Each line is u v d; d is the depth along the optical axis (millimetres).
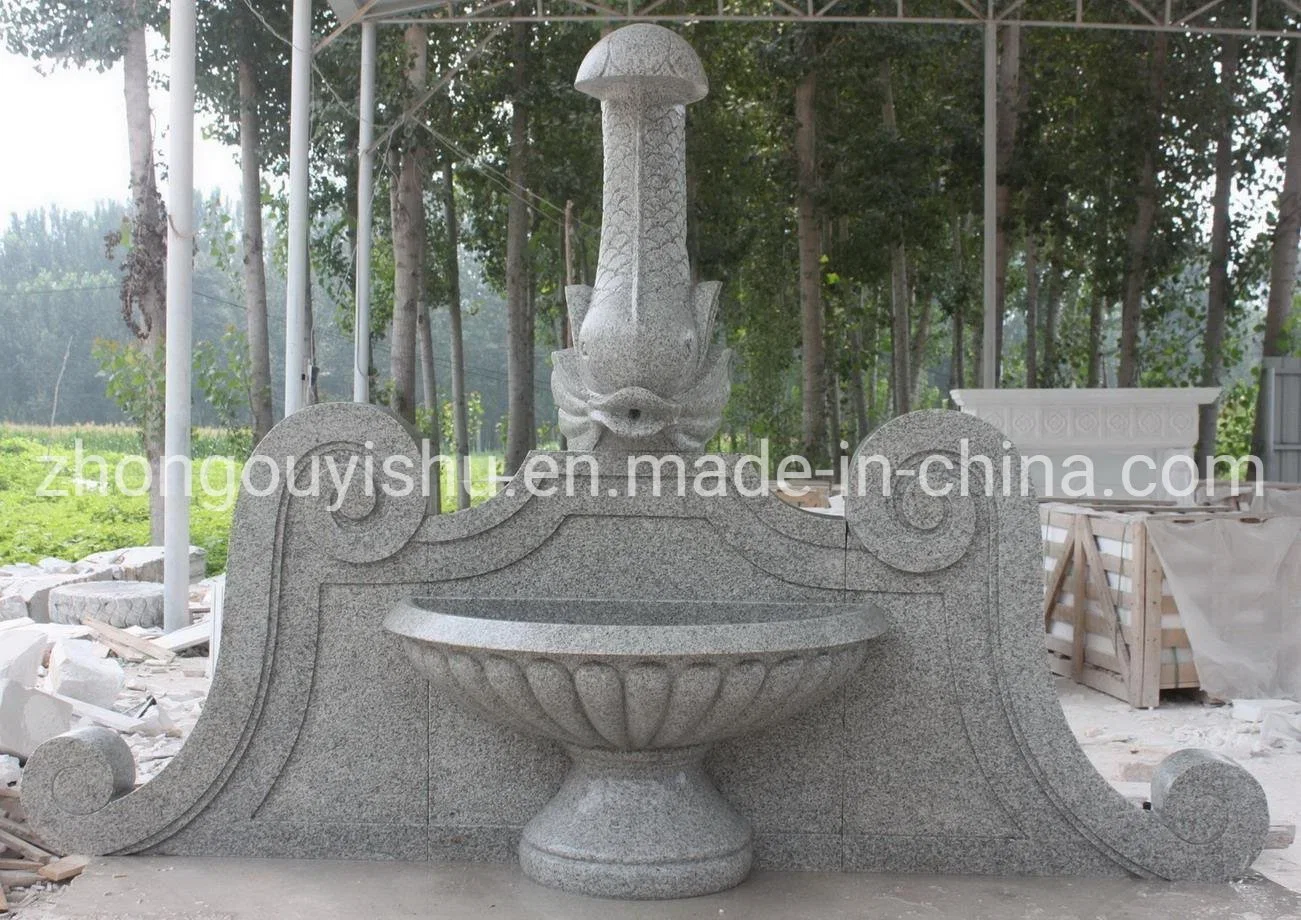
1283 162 18656
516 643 3330
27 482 19203
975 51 18844
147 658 7594
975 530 3842
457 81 19141
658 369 4074
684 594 3891
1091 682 7047
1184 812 3814
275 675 3943
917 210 19469
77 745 3924
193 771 3934
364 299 12188
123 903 3527
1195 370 20734
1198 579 6559
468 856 3910
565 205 20016
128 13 13625
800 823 3891
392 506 3912
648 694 3340
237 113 18094
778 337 21828
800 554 3875
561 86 19016
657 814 3650
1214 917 3486
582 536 3906
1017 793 3848
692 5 18312
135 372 13602
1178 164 19000
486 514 3902
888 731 3873
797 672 3426
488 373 46750
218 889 3645
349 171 17641
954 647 3859
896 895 3646
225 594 3938
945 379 40875
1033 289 21219
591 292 4324
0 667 4945
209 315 41375
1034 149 17750
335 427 3914
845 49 18109
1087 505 8188
